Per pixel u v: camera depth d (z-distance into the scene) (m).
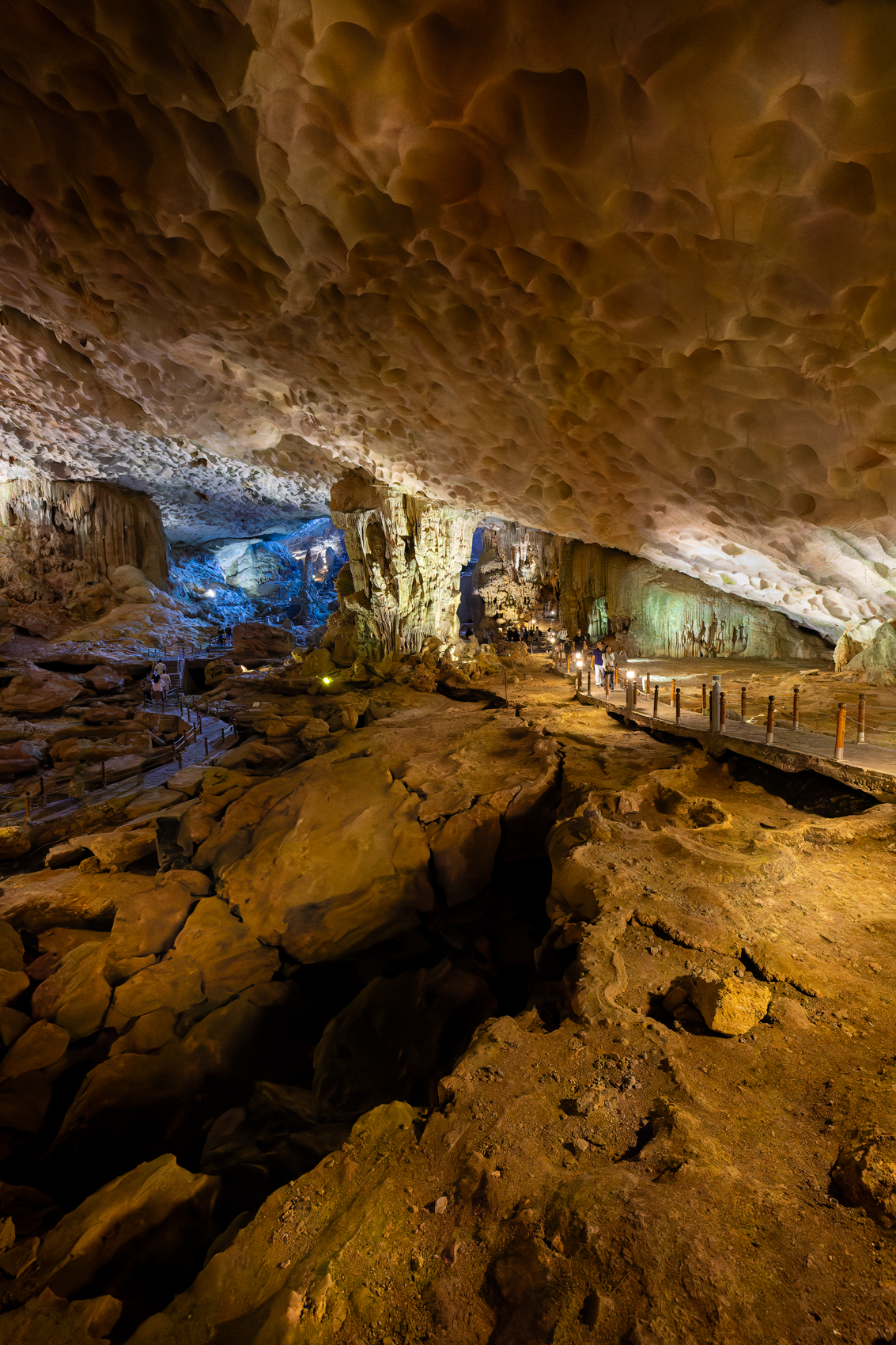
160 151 6.07
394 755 12.16
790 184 4.19
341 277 7.16
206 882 10.27
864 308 4.82
